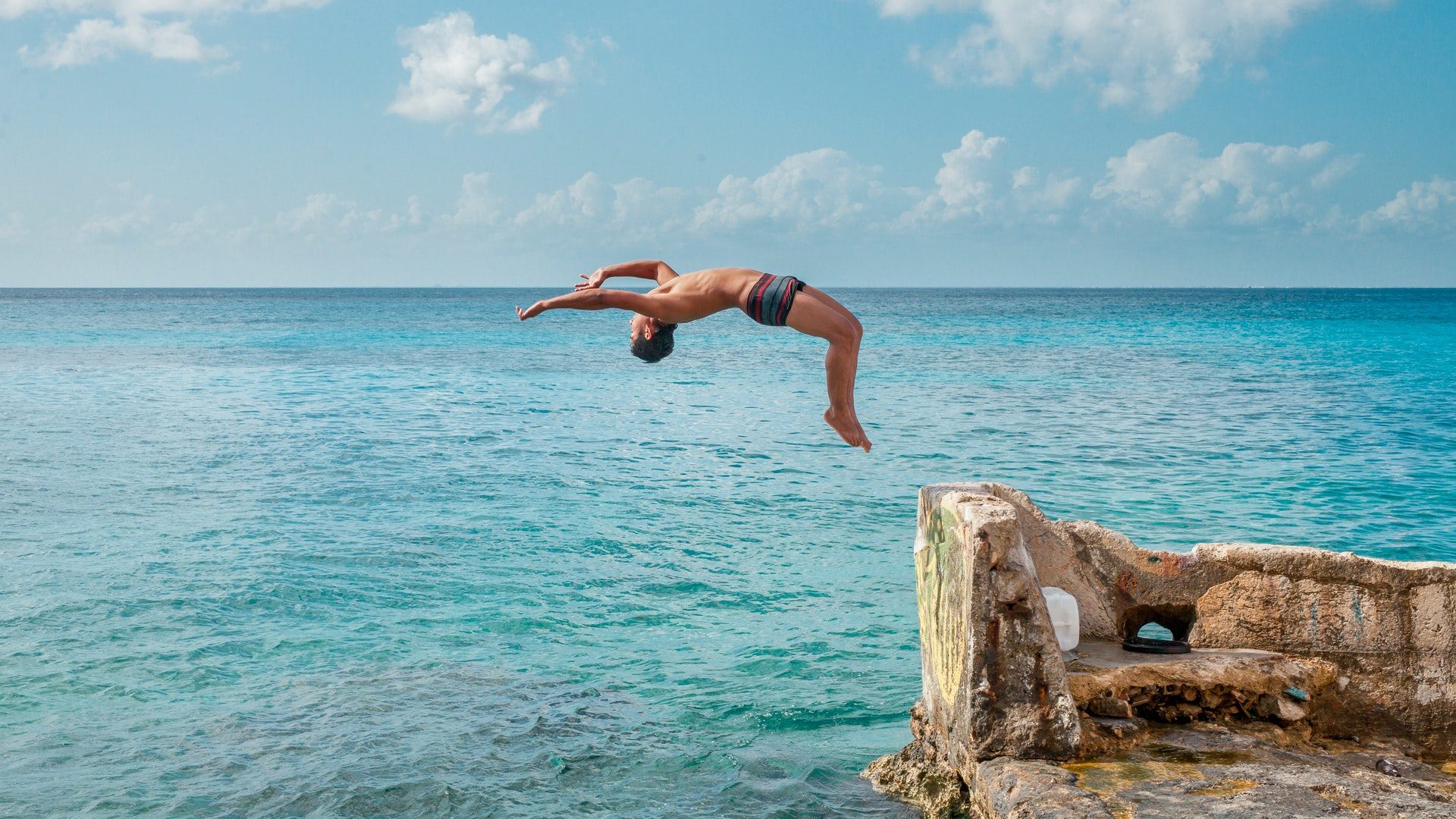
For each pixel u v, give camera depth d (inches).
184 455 772.6
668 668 352.2
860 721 308.2
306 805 248.4
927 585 242.2
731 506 607.5
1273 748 206.7
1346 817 172.7
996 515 206.8
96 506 588.7
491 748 284.7
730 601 427.2
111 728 293.0
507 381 1440.7
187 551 490.9
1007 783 189.0
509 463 756.0
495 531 542.3
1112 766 195.6
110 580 439.2
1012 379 1424.7
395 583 446.9
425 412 1074.7
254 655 357.4
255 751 279.4
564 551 503.8
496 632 387.9
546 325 3388.3
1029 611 202.7
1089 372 1542.8
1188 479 676.7
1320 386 1295.5
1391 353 1872.5
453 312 4453.7
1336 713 225.8
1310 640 231.9
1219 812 174.6
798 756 280.5
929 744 240.7
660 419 1026.7
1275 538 518.6
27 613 392.8
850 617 407.2
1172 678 218.8
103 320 3494.1
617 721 305.7
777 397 1237.1
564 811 246.7
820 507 604.1
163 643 365.4
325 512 582.9
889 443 850.8
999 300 7504.9
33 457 755.4
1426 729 224.1
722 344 2418.8
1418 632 227.3
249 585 436.8
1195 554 242.4
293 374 1534.2
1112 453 786.2
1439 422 946.1
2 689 320.2
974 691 203.3
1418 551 488.7
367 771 267.1
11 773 262.8
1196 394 1222.3
